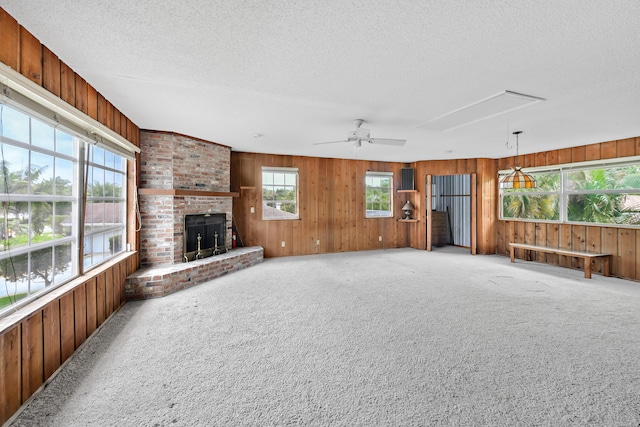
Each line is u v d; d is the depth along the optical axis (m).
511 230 6.52
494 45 1.99
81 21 1.72
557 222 5.61
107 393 1.85
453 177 8.54
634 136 4.52
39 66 1.93
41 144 2.11
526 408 1.71
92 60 2.20
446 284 4.27
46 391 1.87
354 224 7.24
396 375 2.04
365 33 1.86
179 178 4.49
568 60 2.19
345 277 4.68
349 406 1.73
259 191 6.28
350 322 2.92
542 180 5.92
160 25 1.77
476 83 2.63
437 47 2.02
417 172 7.51
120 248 3.75
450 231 8.63
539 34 1.85
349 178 7.16
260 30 1.82
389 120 3.79
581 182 5.29
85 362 2.21
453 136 4.62
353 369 2.11
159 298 3.66
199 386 1.92
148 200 4.17
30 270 1.99
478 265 5.60
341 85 2.69
